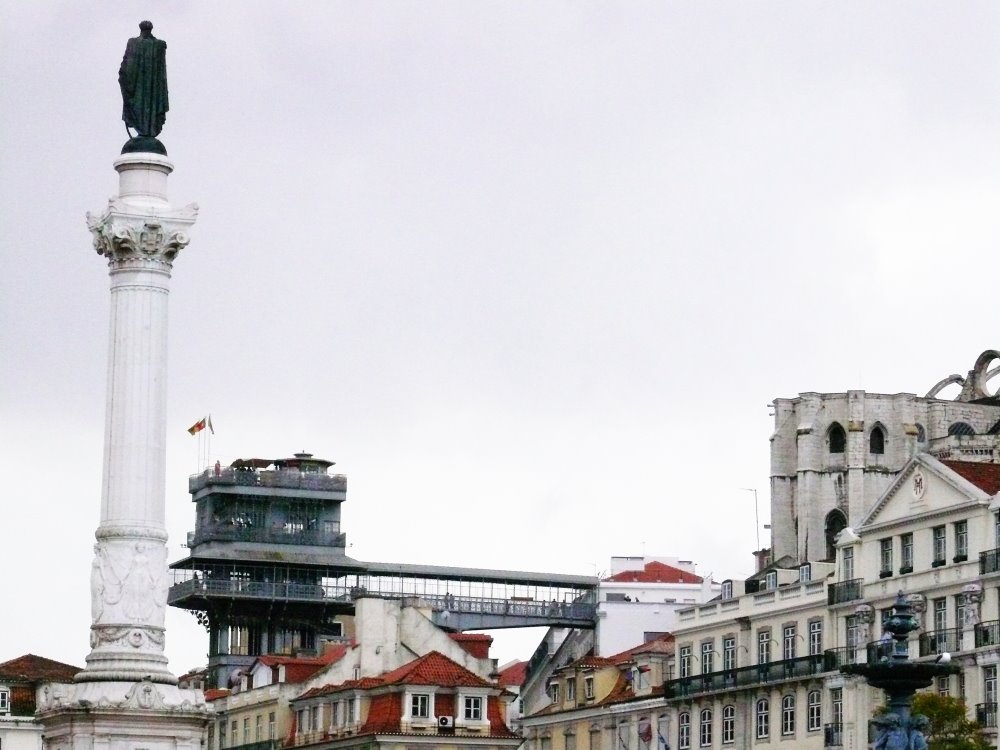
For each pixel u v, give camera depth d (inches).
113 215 5039.4
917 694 7224.4
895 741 4338.1
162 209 5073.8
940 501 7829.7
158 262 5073.8
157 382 5054.1
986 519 7598.4
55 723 4970.5
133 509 5007.4
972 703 7509.8
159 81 5201.8
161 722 4916.3
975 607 7559.1
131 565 4985.2
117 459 5019.7
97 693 4894.2
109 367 5059.1
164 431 5064.0
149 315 5054.1
